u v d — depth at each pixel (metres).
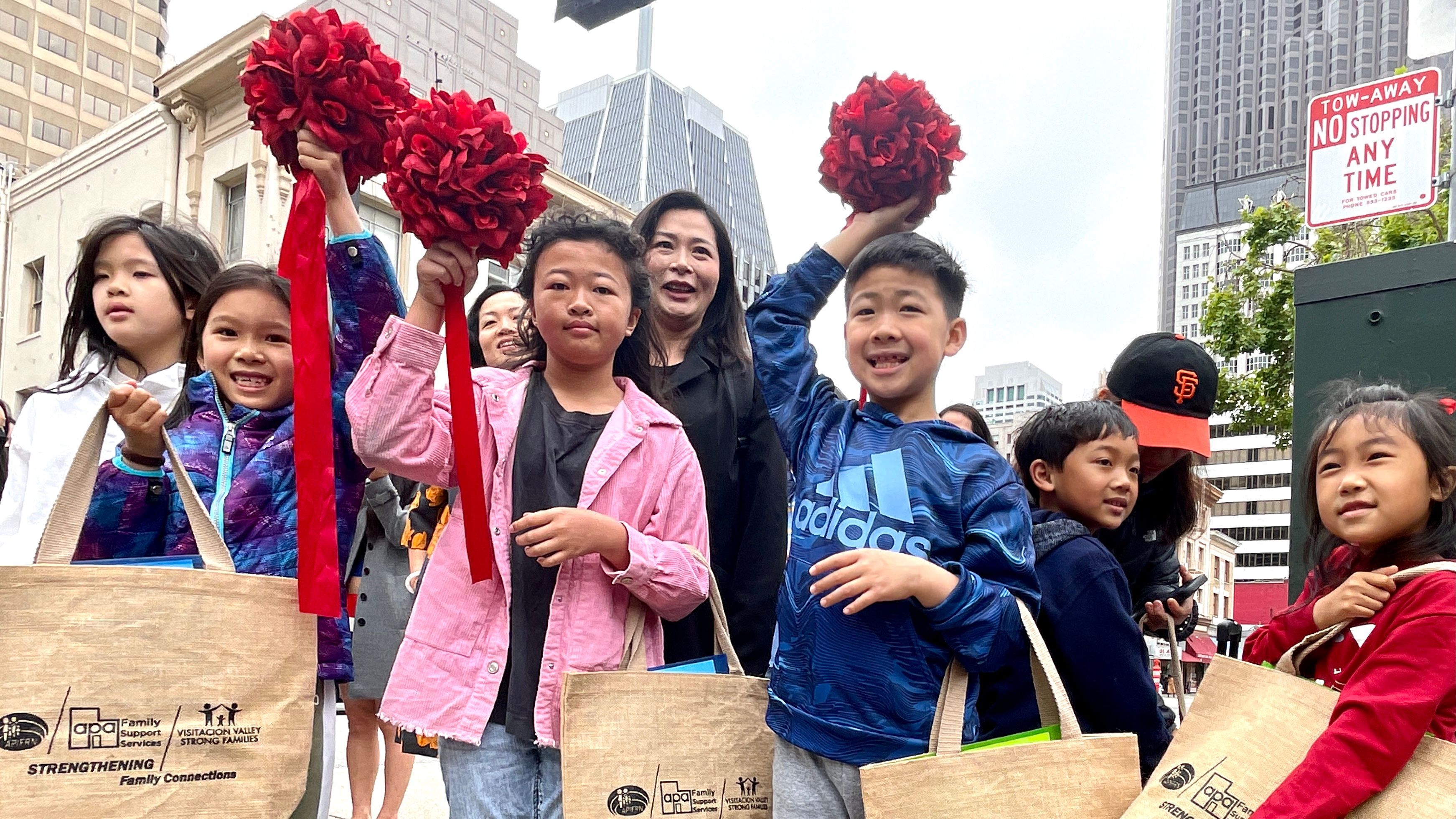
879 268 1.94
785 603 1.90
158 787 1.51
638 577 1.89
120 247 2.32
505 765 1.88
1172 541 2.49
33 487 2.19
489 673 1.89
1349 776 1.46
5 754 1.43
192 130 13.74
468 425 1.82
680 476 2.10
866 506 1.84
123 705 1.50
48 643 1.47
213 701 1.57
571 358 2.05
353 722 3.49
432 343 1.86
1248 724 1.62
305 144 1.83
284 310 2.03
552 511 1.84
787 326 2.20
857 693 1.74
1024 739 1.68
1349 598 1.75
